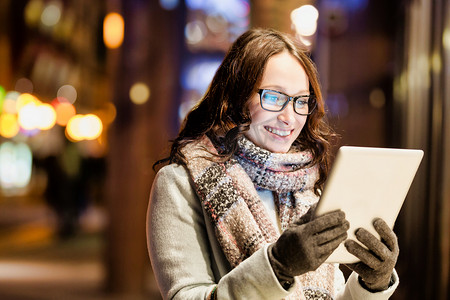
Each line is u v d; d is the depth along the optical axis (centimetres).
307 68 202
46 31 2595
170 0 782
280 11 616
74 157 1316
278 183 197
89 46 3120
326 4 623
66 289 795
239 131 194
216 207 188
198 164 193
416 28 489
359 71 621
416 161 172
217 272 192
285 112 196
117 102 795
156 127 791
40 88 2672
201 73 782
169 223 191
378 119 618
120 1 793
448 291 402
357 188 169
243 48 200
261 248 172
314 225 164
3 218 1819
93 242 1266
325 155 216
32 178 3038
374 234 176
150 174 792
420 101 466
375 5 621
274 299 169
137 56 790
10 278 860
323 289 195
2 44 2402
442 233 404
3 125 2520
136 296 775
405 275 488
